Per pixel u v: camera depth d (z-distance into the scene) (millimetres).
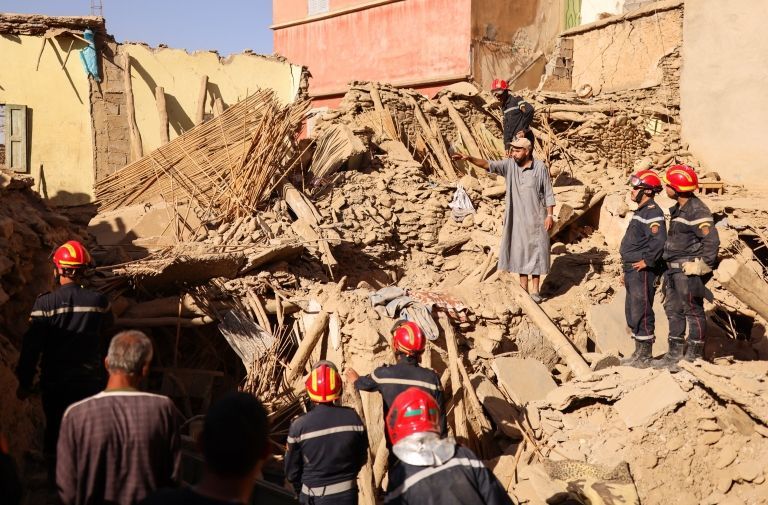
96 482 3520
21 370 4832
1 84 13125
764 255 12875
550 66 20547
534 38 23719
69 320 4996
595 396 6992
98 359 5164
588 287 10148
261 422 2699
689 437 6543
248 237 10125
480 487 3895
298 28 27469
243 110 11930
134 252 9703
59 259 5086
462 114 15664
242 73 14922
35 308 4949
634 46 18766
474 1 21984
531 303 9070
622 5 23562
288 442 5246
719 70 16078
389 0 24094
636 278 7758
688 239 7367
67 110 13516
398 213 12180
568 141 15117
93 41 13531
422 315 8008
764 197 14492
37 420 6535
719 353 9102
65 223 8211
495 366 8016
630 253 7715
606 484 6148
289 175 12281
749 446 6434
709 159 16266
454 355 7742
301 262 10023
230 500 2566
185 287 8734
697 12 16453
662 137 16656
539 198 9477
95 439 3520
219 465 2600
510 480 6590
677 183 7359
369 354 7605
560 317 9352
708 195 14789
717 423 6613
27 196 8016
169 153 11547
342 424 5211
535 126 15875
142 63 14086
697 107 16422
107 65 13766
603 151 15320
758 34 15500
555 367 8812
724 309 10594
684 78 16688
